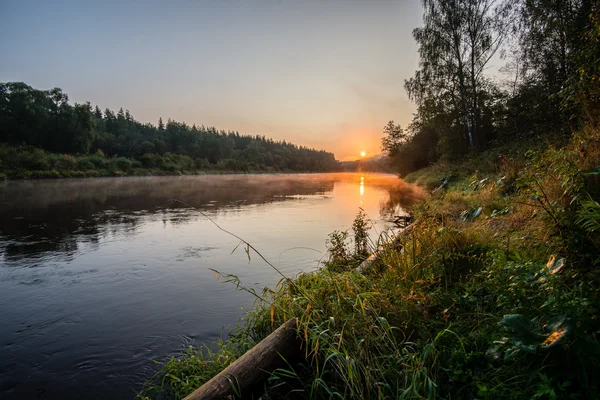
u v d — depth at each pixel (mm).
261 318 2975
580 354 1537
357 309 2234
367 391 1758
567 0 8930
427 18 17656
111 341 2906
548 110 10883
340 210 10727
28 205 11961
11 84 45469
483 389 1605
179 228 7926
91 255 5629
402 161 31906
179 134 83125
